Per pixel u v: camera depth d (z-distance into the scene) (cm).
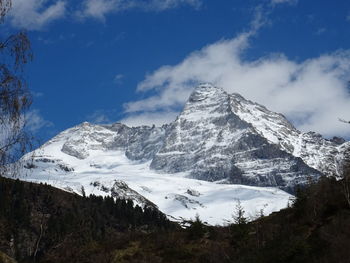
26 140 2406
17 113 2373
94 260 8812
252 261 5912
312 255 5594
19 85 2414
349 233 5906
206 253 8831
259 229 8225
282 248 5650
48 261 7906
